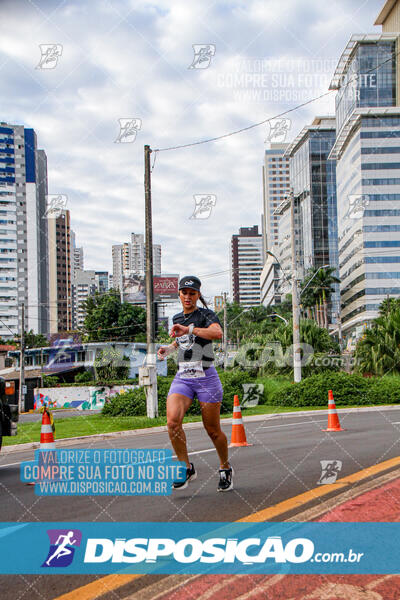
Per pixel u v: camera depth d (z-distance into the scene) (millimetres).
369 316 93938
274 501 4668
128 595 2883
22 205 120875
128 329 52562
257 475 5988
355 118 96688
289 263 125188
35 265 120938
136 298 31016
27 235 120750
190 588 2912
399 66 99625
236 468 6578
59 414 33812
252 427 13734
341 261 111312
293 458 7094
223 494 5074
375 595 2680
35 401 44094
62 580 3148
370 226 95062
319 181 123750
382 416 15047
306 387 22234
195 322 5133
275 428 12766
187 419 17031
